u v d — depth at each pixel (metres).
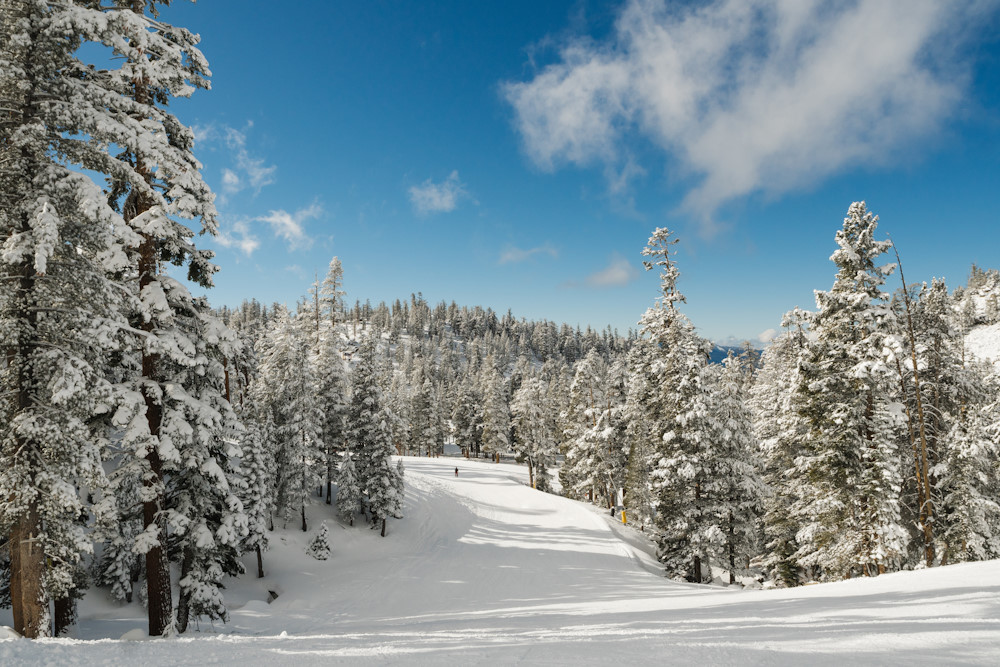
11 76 9.81
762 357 46.94
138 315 12.95
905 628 5.54
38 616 10.15
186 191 13.25
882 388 19.50
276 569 33.19
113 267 11.12
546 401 76.69
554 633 7.49
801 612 8.02
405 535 41.62
